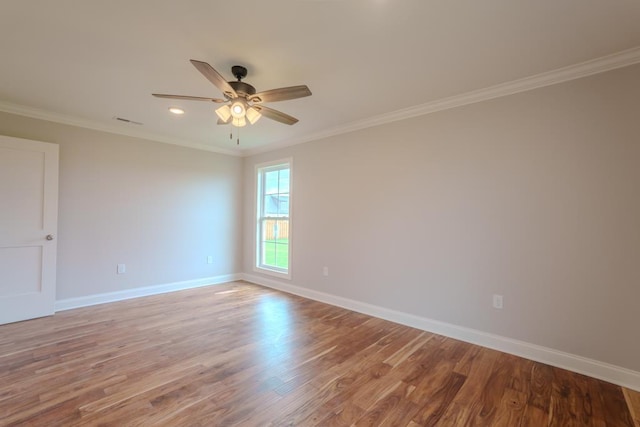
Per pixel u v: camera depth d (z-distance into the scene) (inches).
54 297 132.0
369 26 72.2
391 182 131.3
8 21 71.0
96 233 148.3
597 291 86.5
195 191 186.1
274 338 110.4
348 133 147.6
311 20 70.1
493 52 82.8
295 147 174.2
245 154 209.0
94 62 89.9
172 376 83.5
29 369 86.0
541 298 95.3
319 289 159.9
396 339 111.0
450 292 114.2
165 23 71.7
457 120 113.1
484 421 67.6
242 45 80.5
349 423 66.1
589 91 88.2
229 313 137.6
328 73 95.0
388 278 131.9
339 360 94.3
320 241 159.8
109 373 84.5
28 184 125.1
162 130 158.7
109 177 152.2
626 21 69.1
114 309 141.1
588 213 88.1
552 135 94.0
